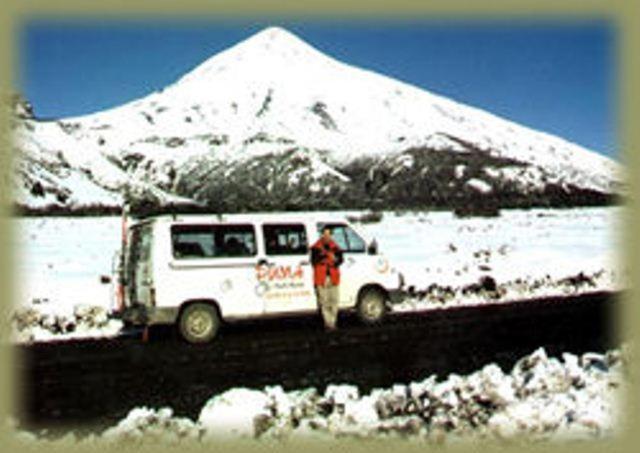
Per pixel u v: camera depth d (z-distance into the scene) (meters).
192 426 8.30
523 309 17.09
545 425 8.30
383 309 15.27
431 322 14.98
